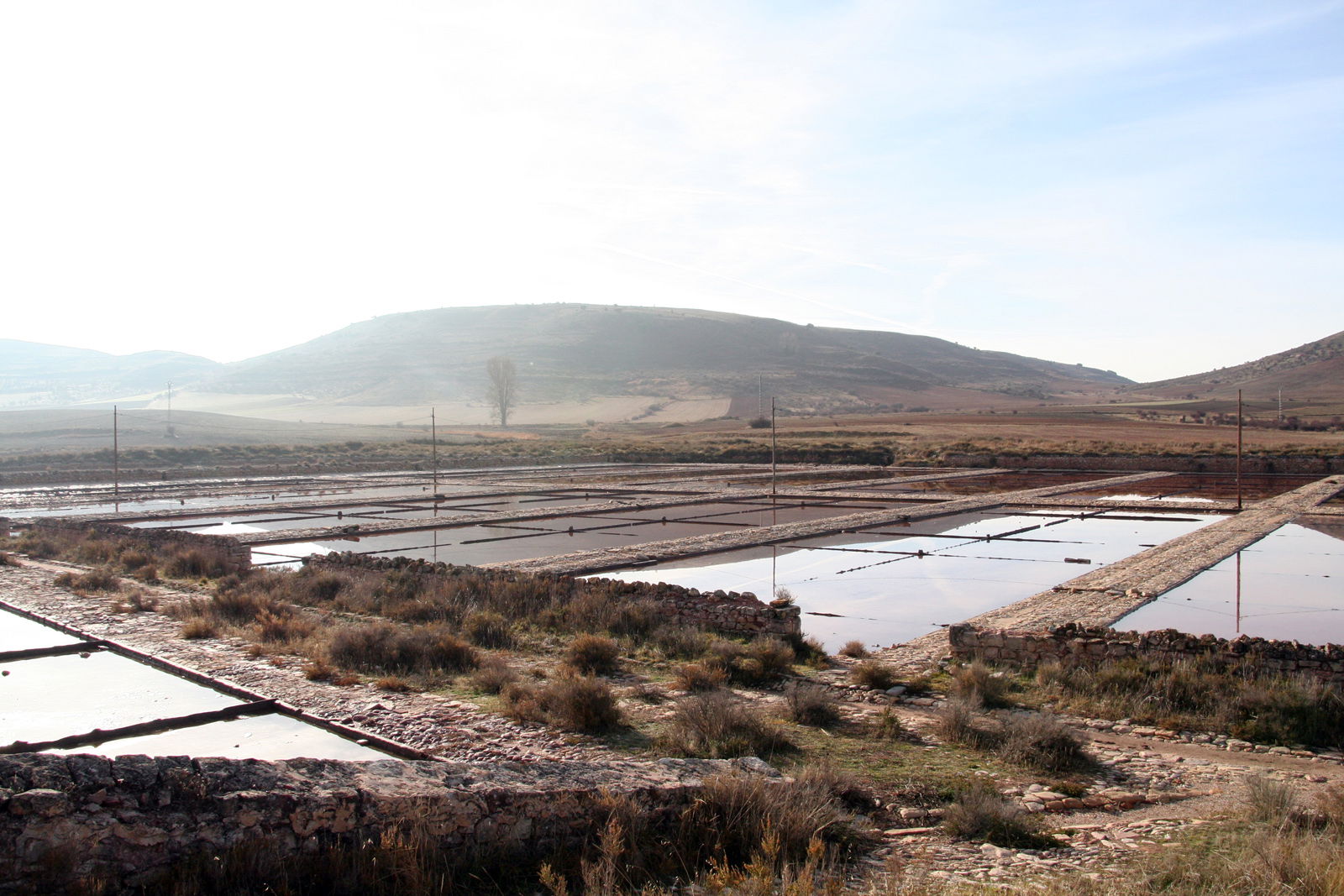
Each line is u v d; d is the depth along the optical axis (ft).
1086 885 20.47
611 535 113.91
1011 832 25.27
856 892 20.63
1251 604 66.95
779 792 24.93
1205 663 42.47
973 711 37.99
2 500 164.04
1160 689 40.73
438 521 122.42
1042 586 76.64
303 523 126.72
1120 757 33.81
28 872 16.26
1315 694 38.32
